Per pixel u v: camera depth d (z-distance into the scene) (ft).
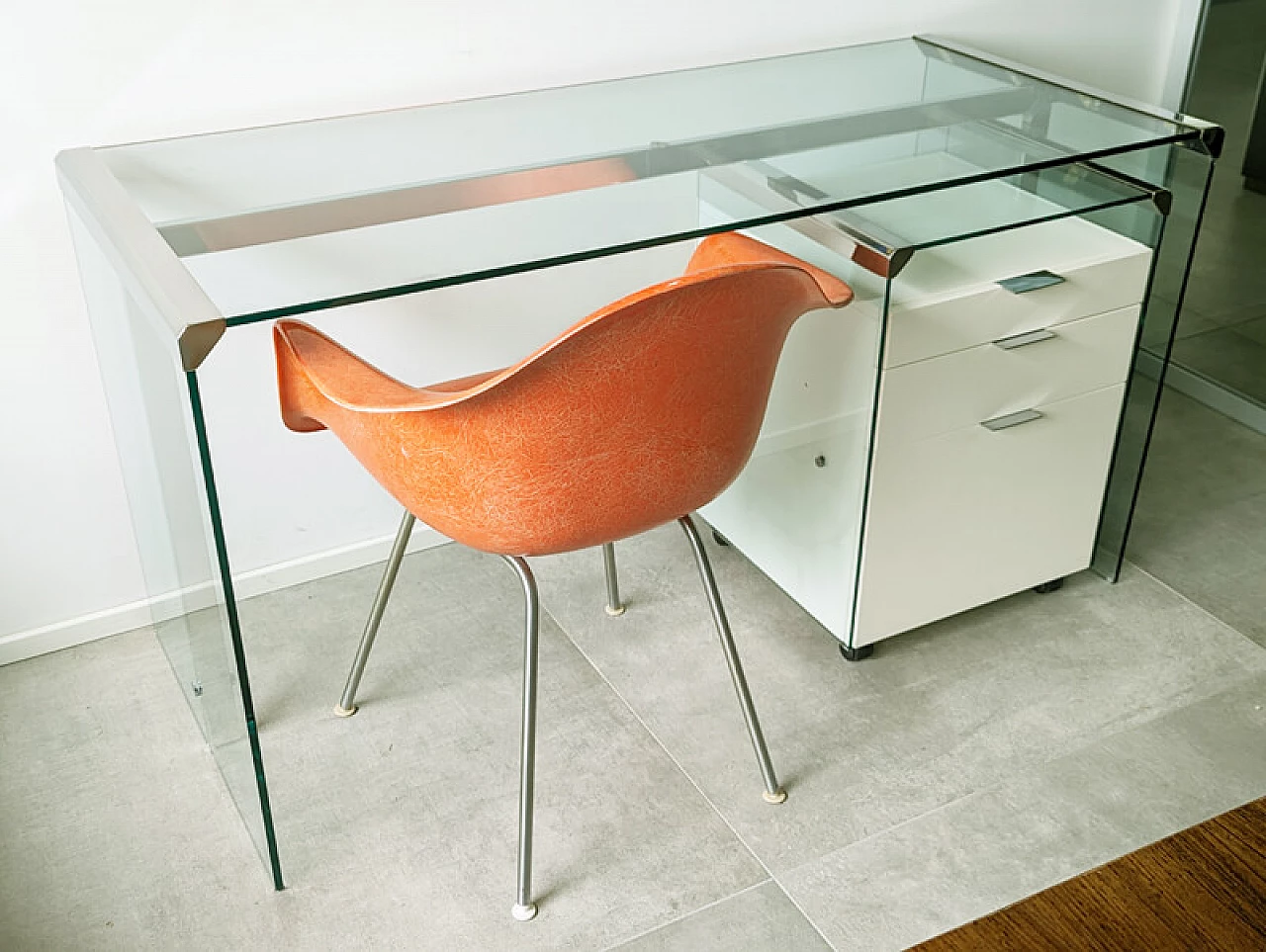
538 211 5.13
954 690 6.23
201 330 4.09
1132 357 6.25
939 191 5.69
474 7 6.24
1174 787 5.69
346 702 6.12
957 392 5.80
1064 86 6.59
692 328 4.32
